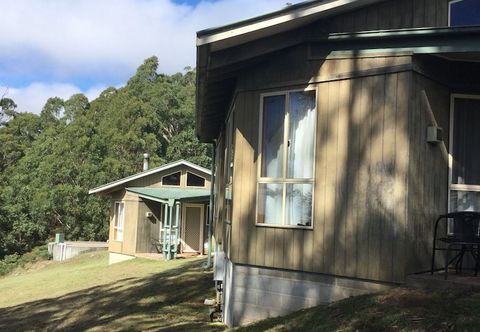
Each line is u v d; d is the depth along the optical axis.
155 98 46.44
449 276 6.43
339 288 7.09
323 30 7.47
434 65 7.02
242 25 6.89
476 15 7.70
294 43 7.55
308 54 7.51
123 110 43.34
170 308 11.68
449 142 7.24
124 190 26.30
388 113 6.77
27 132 54.00
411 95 6.64
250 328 7.13
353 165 7.02
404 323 5.26
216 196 15.76
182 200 23.16
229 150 10.19
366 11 7.70
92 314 12.18
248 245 8.02
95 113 47.59
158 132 44.69
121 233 26.22
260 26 6.91
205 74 7.99
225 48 7.59
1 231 37.59
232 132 9.38
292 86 7.71
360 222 6.89
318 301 7.27
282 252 7.62
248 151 8.18
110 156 40.84
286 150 7.74
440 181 7.08
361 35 6.94
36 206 39.03
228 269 9.09
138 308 12.05
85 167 39.59
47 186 39.62
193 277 15.39
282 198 7.74
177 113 46.75
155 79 51.12
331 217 7.18
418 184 6.69
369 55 6.98
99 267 22.70
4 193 40.84
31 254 35.03
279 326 6.70
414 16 7.75
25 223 38.81
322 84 7.41
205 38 6.91
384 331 5.25
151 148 41.62
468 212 6.45
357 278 6.89
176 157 42.62
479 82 7.30
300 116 7.68
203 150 43.22
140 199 25.16
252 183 8.07
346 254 6.99
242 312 8.04
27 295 17.39
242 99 8.30
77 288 17.09
